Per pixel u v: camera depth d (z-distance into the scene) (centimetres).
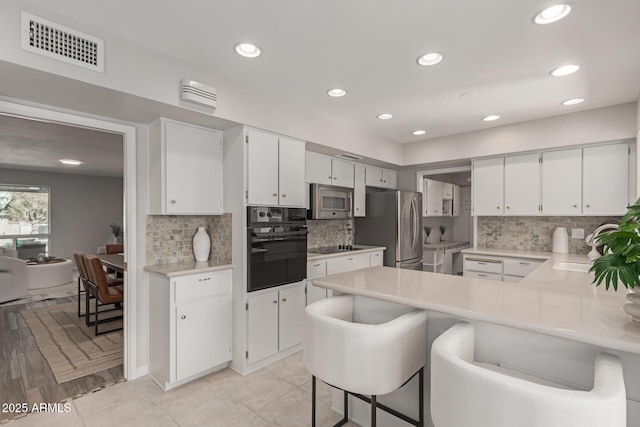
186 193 255
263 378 256
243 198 263
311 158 363
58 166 641
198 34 187
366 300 192
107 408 215
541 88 262
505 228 414
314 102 294
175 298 235
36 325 379
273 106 281
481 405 96
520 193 369
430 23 175
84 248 770
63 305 464
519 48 200
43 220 720
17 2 155
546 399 86
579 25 175
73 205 755
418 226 460
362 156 387
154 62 203
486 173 392
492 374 96
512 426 91
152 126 252
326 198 375
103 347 316
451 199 620
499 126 368
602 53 205
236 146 268
